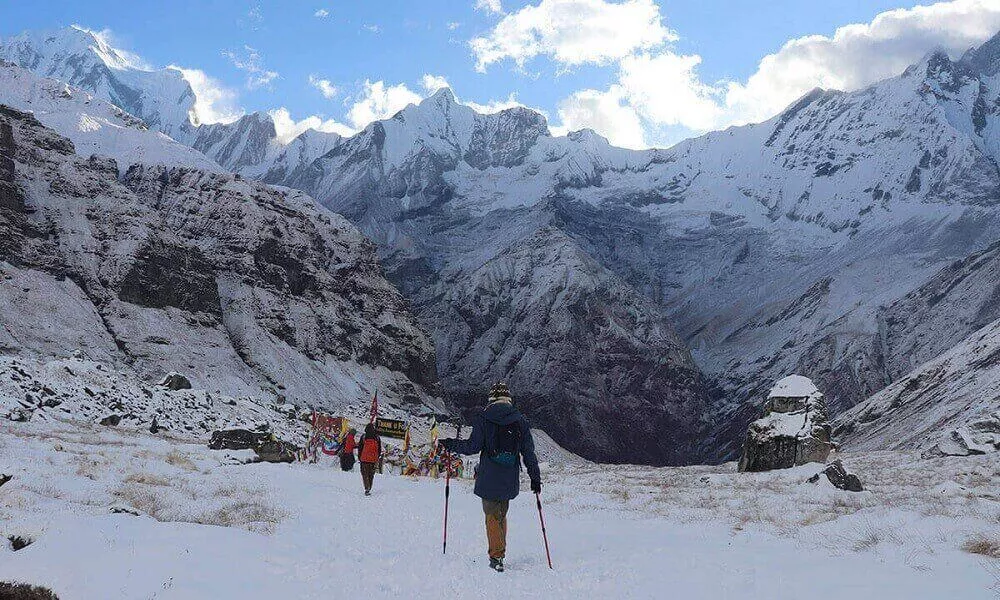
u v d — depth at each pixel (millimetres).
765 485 24359
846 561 9586
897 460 41031
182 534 9555
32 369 46250
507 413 10039
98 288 134000
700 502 18375
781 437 35656
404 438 31578
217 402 65312
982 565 8852
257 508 13508
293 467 23844
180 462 21359
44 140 161500
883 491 21984
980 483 24094
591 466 49625
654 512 16109
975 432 40594
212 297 154625
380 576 8734
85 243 140375
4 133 148125
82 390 47281
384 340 199000
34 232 136000
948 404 104312
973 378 108000
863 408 138375
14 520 9180
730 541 11570
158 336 132250
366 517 13938
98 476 16125
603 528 13359
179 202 196750
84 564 7766
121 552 8234
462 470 31719
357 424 122188
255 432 29422
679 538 11992
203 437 48938
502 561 9664
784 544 11133
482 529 13031
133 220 148750
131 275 138000
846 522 12703
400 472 30609
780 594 7988
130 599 7148
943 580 8344
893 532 11359
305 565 9117
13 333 110875
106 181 158500
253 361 148875
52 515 9820
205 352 138750
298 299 186750
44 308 120688
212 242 185500
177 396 59750
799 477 28031
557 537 12438
